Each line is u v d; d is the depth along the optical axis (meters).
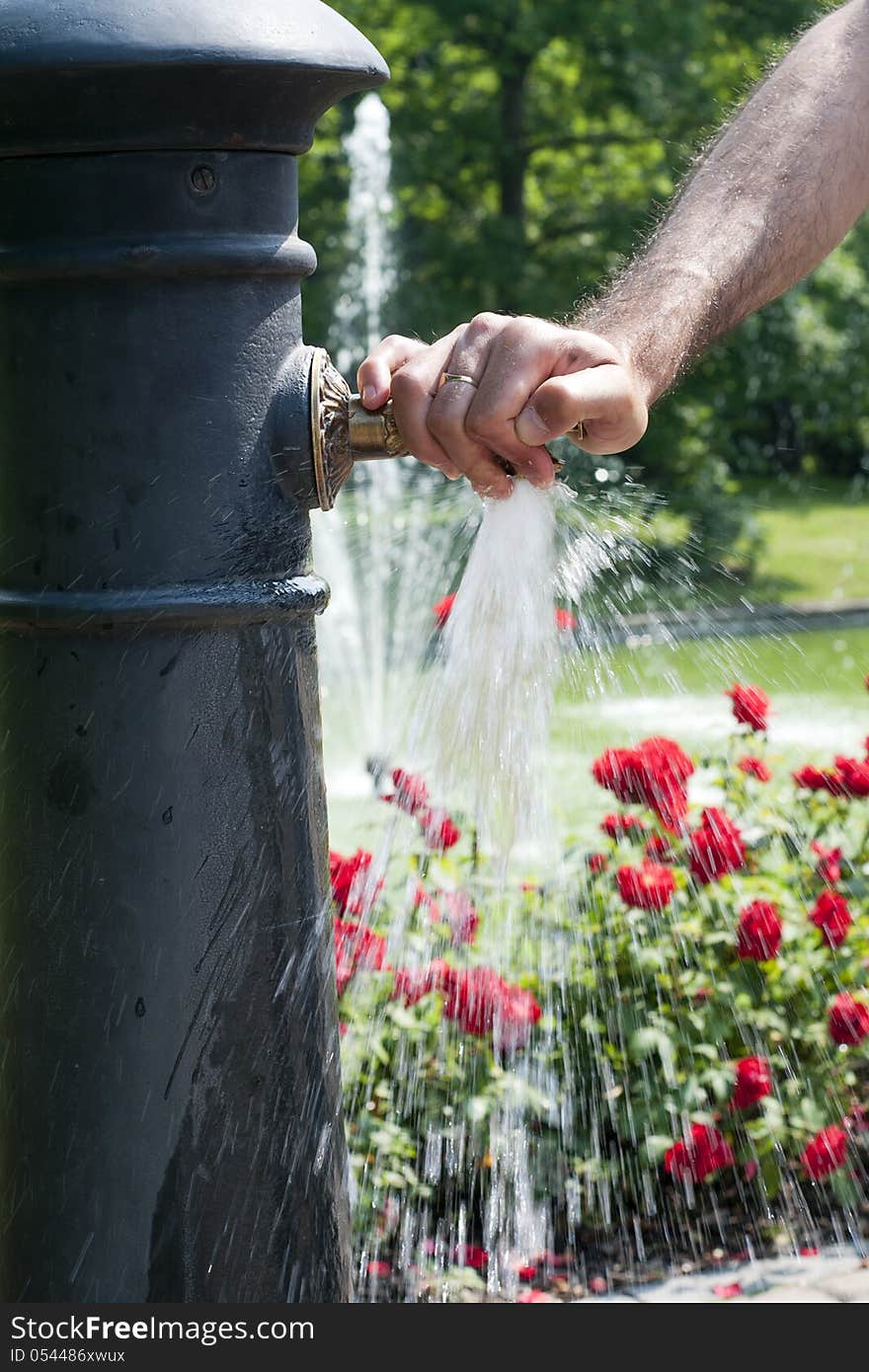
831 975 2.85
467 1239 2.59
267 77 1.19
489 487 1.24
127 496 1.23
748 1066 2.61
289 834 1.30
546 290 13.95
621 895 2.66
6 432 1.25
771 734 5.48
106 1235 1.27
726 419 14.73
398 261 13.83
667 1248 2.61
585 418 1.19
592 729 4.20
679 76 13.51
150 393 1.22
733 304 1.43
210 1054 1.27
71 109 1.17
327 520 9.57
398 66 14.16
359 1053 2.63
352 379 13.39
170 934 1.26
